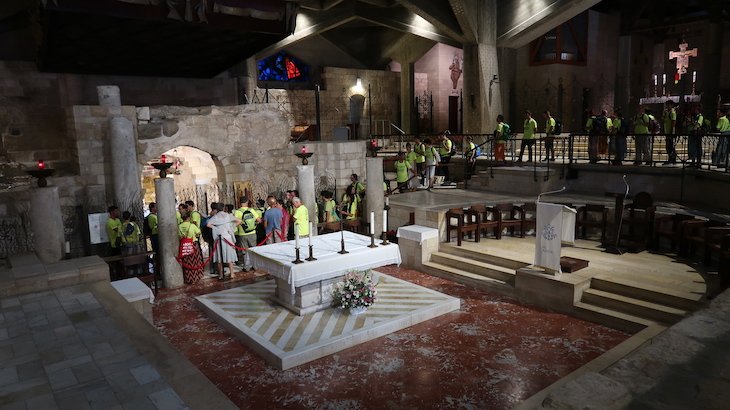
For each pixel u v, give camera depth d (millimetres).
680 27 31484
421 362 8023
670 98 30734
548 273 10359
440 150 19781
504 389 7160
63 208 14664
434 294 10672
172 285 12008
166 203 11836
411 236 12984
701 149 14062
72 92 19969
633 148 18797
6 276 8789
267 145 18125
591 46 28812
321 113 29359
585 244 12742
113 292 8562
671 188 14734
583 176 16547
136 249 12461
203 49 18953
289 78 29625
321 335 8688
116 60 18875
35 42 16438
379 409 6742
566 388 3971
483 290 11352
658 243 12031
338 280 10141
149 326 7105
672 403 3754
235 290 11297
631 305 9203
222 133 17172
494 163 18812
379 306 10016
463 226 12969
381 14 25906
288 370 7879
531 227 13789
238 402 7000
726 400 3764
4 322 7301
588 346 8445
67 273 8938
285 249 10414
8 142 18609
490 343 8641
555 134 18906
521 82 28234
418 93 32750
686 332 4957
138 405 5117
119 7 13352
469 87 24203
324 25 25656
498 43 24062
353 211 15812
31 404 5125
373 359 8172
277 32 16266
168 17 14070
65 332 6918
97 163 15055
